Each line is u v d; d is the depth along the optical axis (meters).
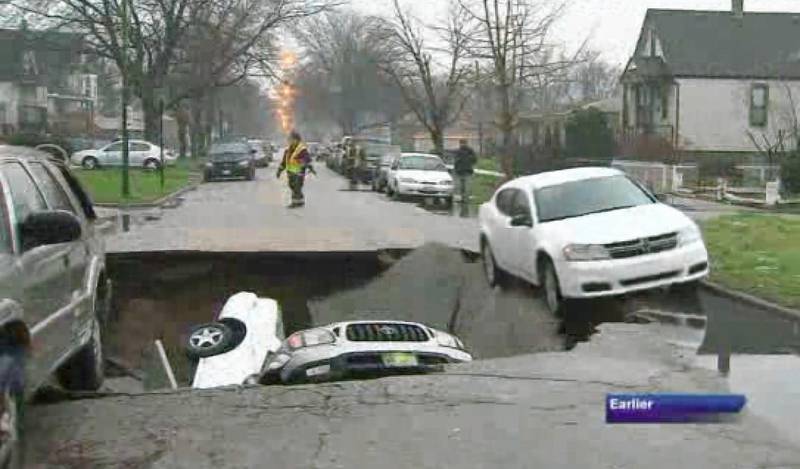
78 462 5.28
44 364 5.65
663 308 10.50
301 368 7.57
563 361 7.76
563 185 12.09
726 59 44.97
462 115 62.03
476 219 22.23
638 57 48.03
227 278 14.52
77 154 47.72
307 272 14.78
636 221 11.03
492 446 5.56
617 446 5.59
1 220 5.48
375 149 40.28
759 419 6.17
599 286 10.55
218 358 8.80
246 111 104.00
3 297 4.84
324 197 31.62
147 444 5.59
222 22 49.50
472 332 11.60
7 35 53.00
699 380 7.12
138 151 47.62
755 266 12.91
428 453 5.44
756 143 41.72
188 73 50.69
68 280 6.46
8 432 4.82
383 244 15.88
